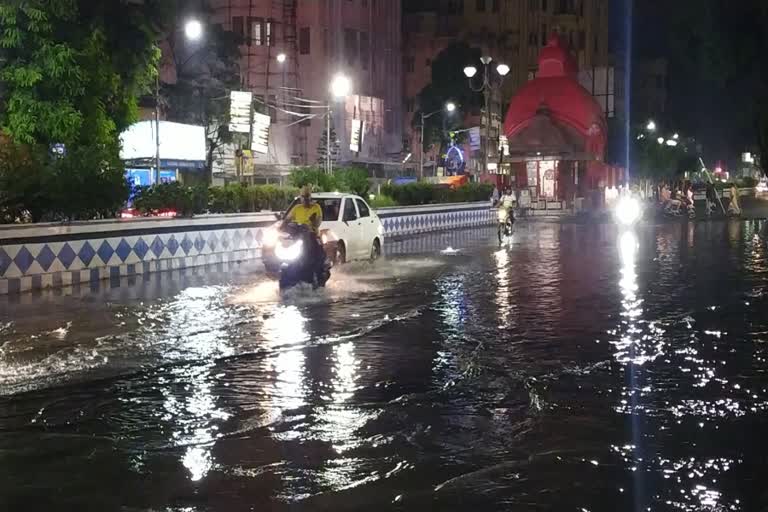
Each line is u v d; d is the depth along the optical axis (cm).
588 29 9488
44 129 2061
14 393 772
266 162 5241
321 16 5859
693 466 570
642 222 4269
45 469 573
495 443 626
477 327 1128
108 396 763
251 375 846
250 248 2202
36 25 2023
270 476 557
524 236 3238
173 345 993
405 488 533
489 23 8706
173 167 3372
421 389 791
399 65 6900
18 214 1683
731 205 4862
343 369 875
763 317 1198
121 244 1747
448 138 6694
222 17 5634
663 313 1240
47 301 1369
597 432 650
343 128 5850
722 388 784
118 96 2327
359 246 2066
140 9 2275
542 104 6038
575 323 1158
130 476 558
